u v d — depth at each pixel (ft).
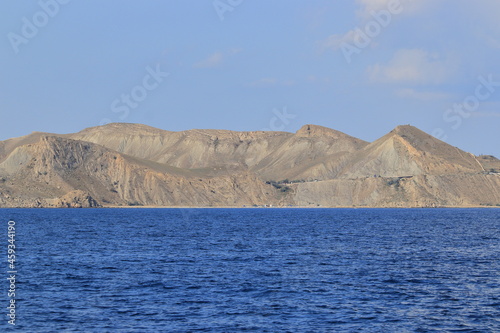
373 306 173.47
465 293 192.54
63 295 187.93
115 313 164.55
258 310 168.14
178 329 149.28
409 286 204.64
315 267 250.78
